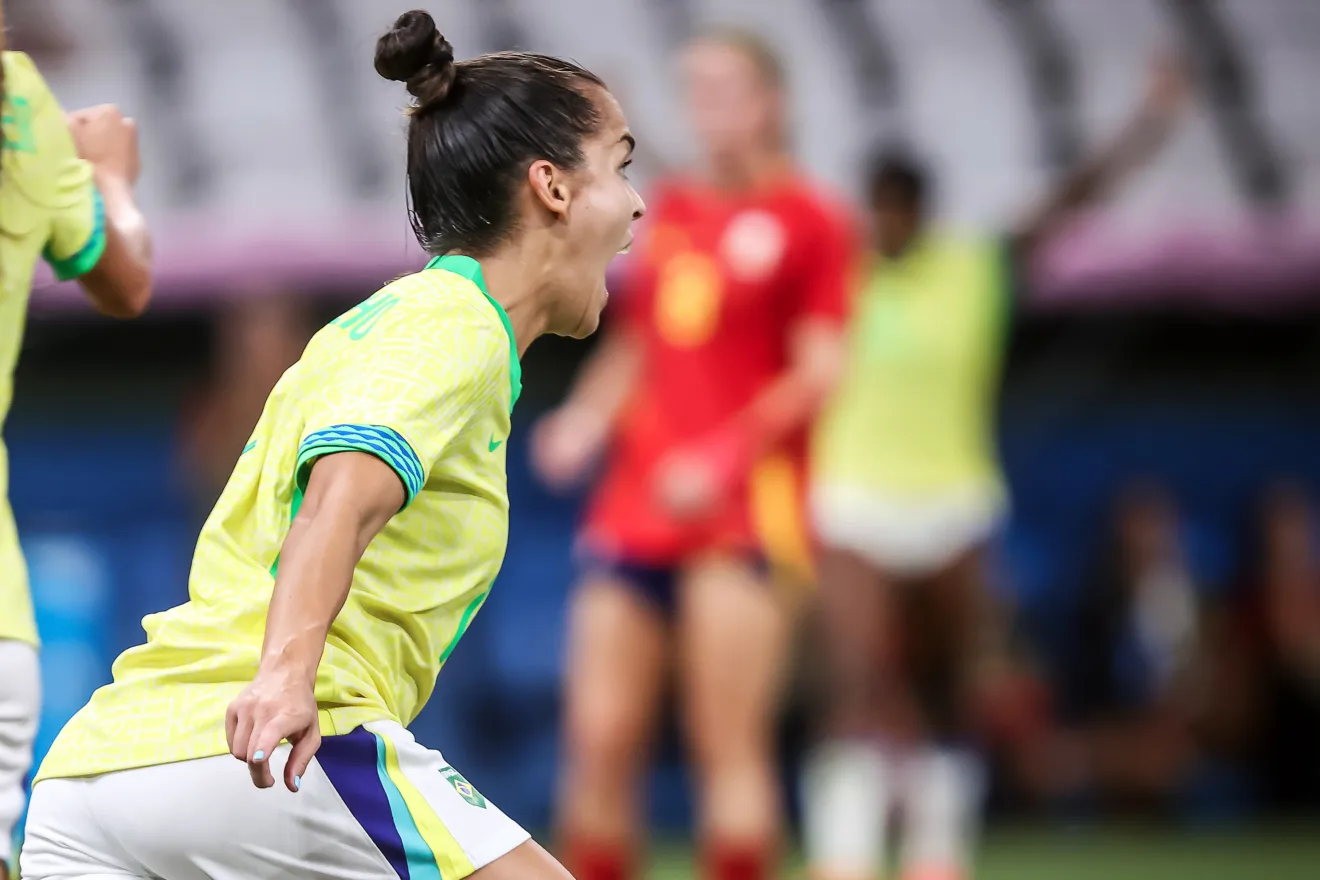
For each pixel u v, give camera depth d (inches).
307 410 316.5
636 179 897.5
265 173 1066.7
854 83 1148.5
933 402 841.5
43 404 1096.2
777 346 666.2
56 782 320.5
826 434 847.1
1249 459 1172.5
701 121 677.3
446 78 335.3
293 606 280.8
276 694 276.2
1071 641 1117.7
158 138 1071.0
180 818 304.8
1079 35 1173.7
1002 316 868.0
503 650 1056.2
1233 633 1093.1
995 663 1064.8
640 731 657.6
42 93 386.6
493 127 331.6
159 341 1100.5
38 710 370.3
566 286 339.3
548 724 1049.5
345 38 1112.2
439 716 1023.6
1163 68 897.5
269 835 303.6
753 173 676.1
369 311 322.0
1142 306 1096.8
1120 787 1074.1
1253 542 1101.7
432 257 340.2
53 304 1035.9
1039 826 1078.4
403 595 318.3
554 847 978.1
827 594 841.5
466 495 323.6
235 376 893.8
